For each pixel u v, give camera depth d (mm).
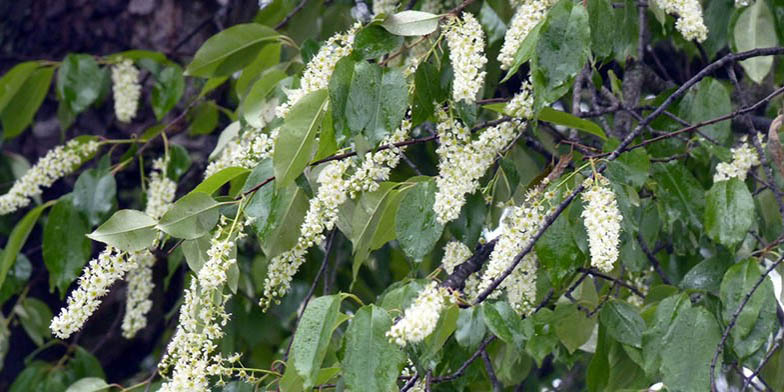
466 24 2512
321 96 2502
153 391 2932
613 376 2742
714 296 2730
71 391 2812
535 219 2506
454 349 2707
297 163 2494
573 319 2744
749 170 2730
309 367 2408
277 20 3203
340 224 2658
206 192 2607
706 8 3107
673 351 2572
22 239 3086
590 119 3018
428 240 2570
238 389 2627
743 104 2746
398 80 2504
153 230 2545
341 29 3180
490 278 2494
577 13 2471
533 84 2471
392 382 2400
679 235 2883
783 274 2682
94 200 3078
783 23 2840
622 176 2570
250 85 2967
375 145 2484
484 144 2543
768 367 2756
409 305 2477
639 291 2916
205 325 2521
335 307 2436
